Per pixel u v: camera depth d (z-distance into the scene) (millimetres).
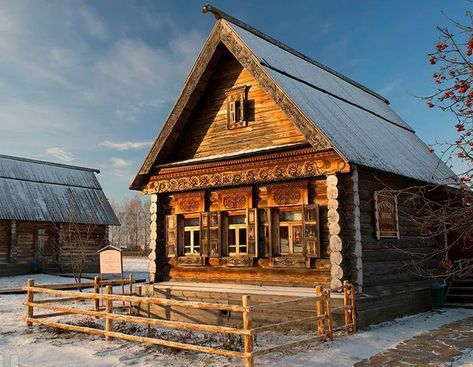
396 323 11867
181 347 8852
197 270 14180
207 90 14852
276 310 11492
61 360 8906
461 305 14820
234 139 13992
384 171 12039
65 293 11383
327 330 9758
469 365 8156
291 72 13930
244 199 13250
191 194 14469
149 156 14797
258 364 8164
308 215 11867
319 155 11500
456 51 5926
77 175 38938
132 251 60969
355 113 15461
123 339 10406
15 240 31031
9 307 15797
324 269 11633
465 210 6449
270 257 12438
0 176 33406
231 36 13234
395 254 13125
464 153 6027
